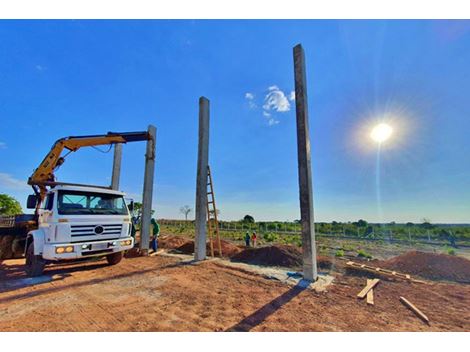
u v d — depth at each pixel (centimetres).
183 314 392
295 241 1755
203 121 959
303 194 636
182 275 652
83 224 614
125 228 714
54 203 604
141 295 483
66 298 462
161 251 1109
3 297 466
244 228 3272
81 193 659
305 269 613
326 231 2725
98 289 522
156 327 344
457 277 660
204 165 945
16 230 902
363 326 361
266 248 910
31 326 344
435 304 463
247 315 392
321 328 350
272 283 584
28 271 637
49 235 590
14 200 3353
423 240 1994
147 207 1036
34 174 800
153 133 1104
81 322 358
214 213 962
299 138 655
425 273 705
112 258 787
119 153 1352
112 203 724
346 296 501
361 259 959
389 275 671
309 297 488
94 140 872
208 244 1198
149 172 1067
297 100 672
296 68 686
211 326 350
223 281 596
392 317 399
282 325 358
